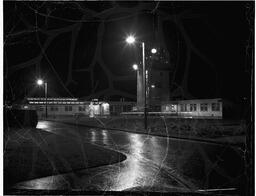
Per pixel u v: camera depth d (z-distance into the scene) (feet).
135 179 19.61
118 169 22.80
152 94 163.43
